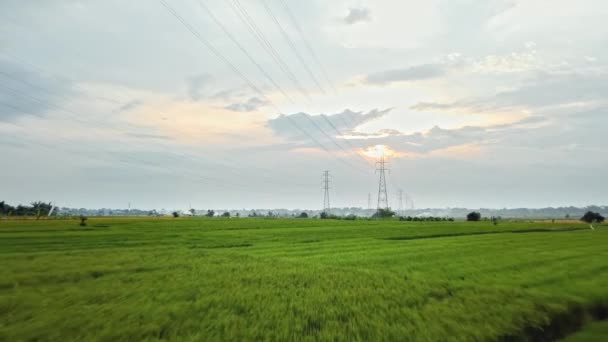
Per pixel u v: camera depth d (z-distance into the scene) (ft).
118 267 71.10
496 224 334.44
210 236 171.73
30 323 35.06
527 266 85.66
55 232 179.11
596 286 62.59
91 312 39.06
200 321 37.42
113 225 257.34
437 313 42.32
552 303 48.32
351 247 128.77
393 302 46.98
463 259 96.89
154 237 160.97
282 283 57.52
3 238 143.95
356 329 36.27
